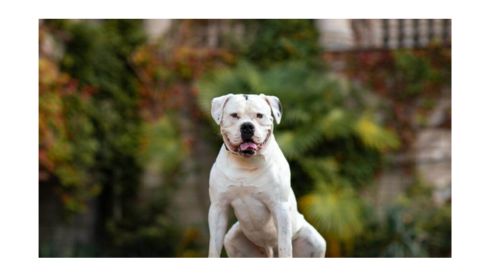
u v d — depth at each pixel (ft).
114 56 39.50
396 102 39.63
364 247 35.81
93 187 38.24
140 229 38.55
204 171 39.68
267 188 17.97
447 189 38.88
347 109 39.06
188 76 40.45
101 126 38.65
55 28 36.86
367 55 39.99
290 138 36.09
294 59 40.04
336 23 40.60
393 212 36.40
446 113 39.45
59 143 36.19
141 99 40.16
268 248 19.45
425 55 39.73
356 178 37.63
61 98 36.60
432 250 36.68
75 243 37.78
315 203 34.22
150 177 39.83
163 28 40.98
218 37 40.78
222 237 18.40
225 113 17.52
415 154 39.19
